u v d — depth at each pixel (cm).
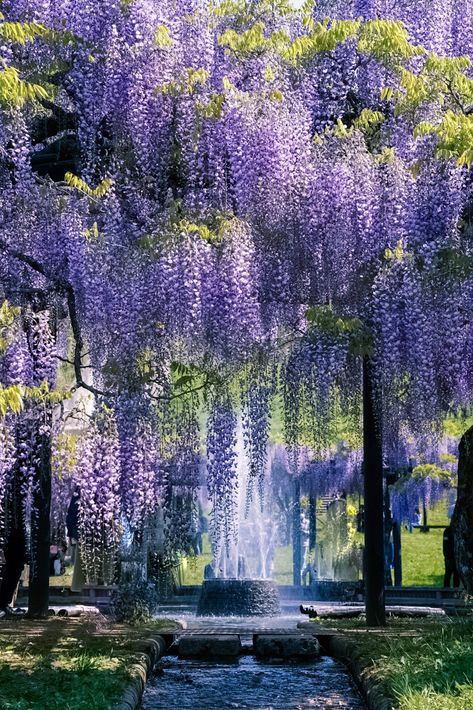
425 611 1406
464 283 1154
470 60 1265
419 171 1163
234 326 1111
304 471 2169
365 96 1261
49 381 1232
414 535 3142
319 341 1159
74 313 1179
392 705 657
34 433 1228
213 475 1169
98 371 1204
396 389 1216
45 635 1082
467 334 1170
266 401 1190
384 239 1166
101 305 1138
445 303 1154
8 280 1205
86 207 1170
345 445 2162
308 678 933
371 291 1175
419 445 1307
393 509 2189
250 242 1123
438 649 841
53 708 667
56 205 1170
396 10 1277
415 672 744
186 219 1135
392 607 1489
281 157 1150
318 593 1930
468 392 1202
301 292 1183
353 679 904
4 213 1175
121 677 791
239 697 841
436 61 1151
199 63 1169
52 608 1478
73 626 1195
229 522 1179
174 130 1162
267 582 1571
